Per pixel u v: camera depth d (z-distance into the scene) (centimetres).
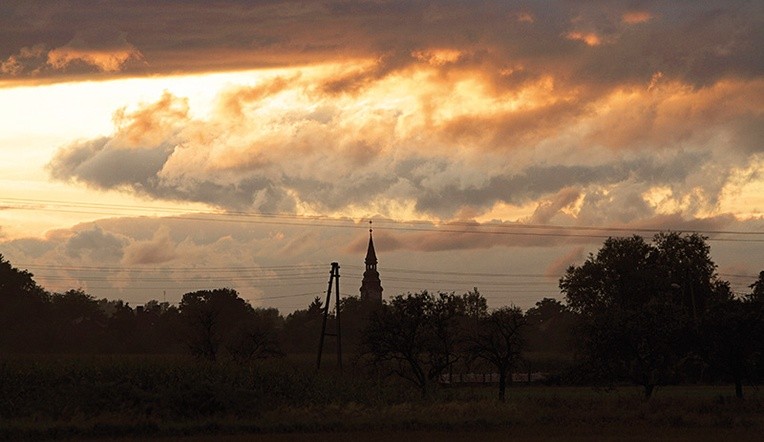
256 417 5841
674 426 5603
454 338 9431
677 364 8856
